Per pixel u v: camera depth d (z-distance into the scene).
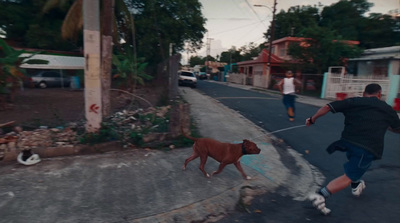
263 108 12.62
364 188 4.46
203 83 37.19
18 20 17.78
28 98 12.52
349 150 3.50
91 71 5.52
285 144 6.95
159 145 5.93
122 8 14.58
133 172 4.73
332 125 9.00
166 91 10.64
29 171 4.53
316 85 22.14
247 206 3.95
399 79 13.84
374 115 3.41
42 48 18.41
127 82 13.90
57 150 5.20
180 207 3.77
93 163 4.98
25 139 5.27
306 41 22.02
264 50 33.31
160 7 20.69
